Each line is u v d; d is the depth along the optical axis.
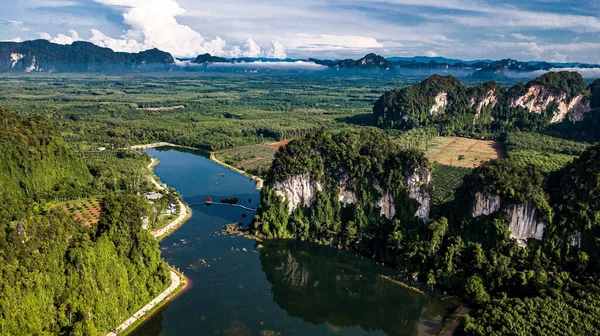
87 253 115.69
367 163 173.38
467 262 143.75
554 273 132.00
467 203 149.50
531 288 130.00
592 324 107.56
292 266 162.62
